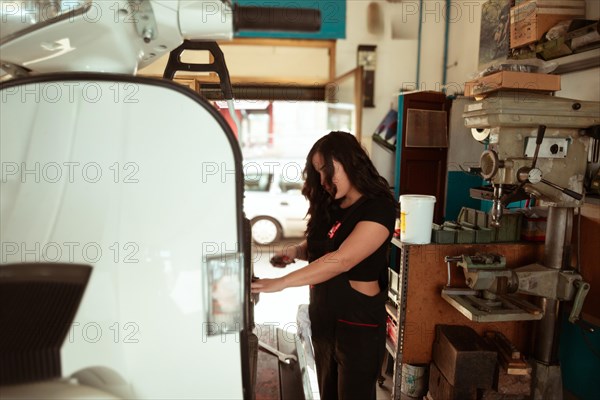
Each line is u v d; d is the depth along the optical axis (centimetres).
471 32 359
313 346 165
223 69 119
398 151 319
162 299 75
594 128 170
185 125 79
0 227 76
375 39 412
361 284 144
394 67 415
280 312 340
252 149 510
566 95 235
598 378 201
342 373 146
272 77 412
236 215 79
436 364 219
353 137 150
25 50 86
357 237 134
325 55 415
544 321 193
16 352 57
